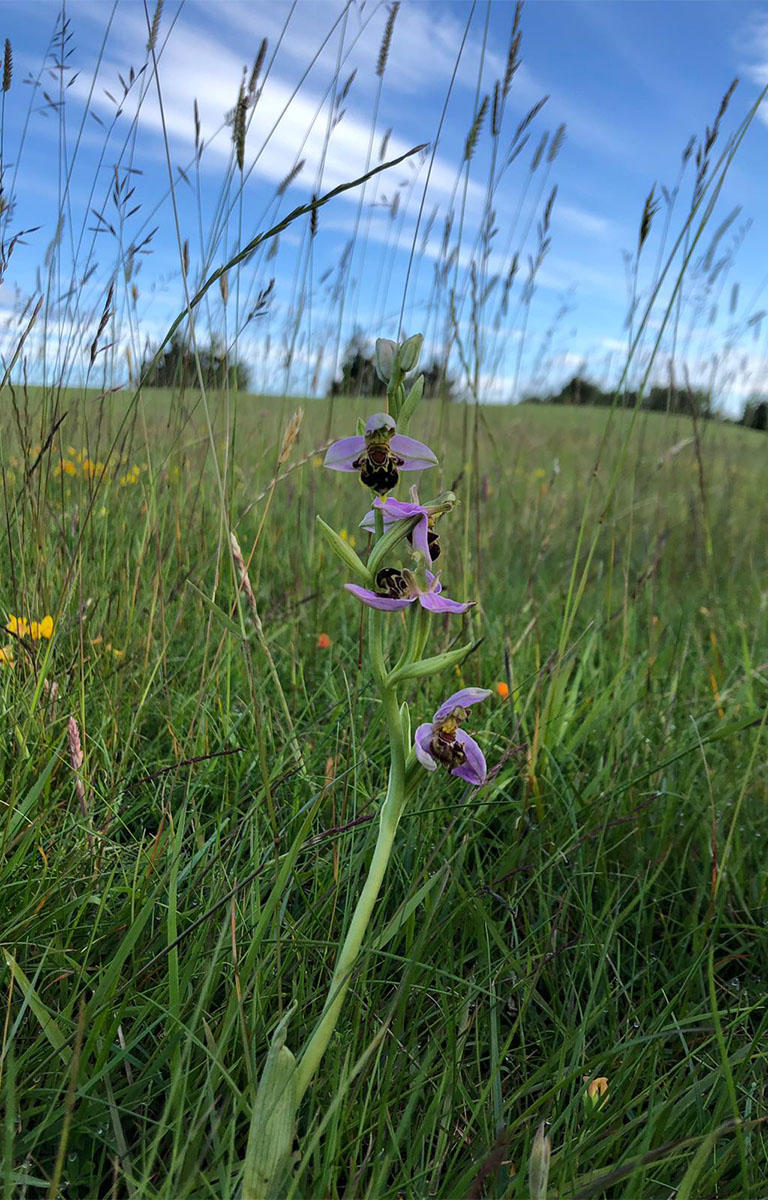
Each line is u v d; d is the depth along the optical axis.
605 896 0.29
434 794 0.31
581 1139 0.20
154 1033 0.22
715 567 0.69
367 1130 0.19
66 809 0.29
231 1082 0.18
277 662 0.42
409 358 0.20
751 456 1.13
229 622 0.24
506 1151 0.20
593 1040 0.24
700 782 0.35
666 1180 0.20
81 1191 0.19
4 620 0.35
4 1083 0.19
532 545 0.62
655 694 0.42
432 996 0.24
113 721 0.33
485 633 0.46
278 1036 0.16
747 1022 0.25
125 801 0.31
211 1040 0.19
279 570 0.53
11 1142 0.17
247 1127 0.20
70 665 0.34
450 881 0.27
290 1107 0.16
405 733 0.19
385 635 0.42
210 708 0.36
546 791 0.33
